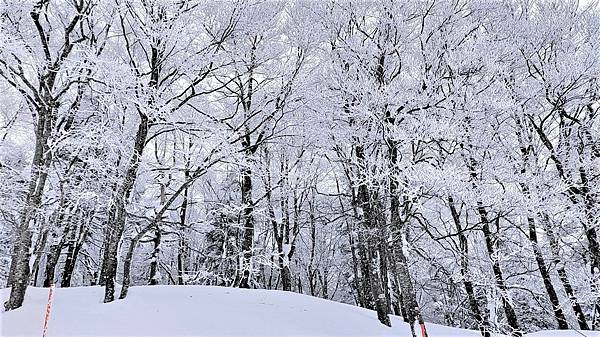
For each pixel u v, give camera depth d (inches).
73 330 243.6
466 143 343.0
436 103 340.2
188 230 604.7
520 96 428.1
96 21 351.6
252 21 379.6
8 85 431.5
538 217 373.7
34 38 322.3
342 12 409.7
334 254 979.9
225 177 703.1
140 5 319.0
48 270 545.0
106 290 305.3
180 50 336.8
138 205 497.7
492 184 334.3
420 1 388.2
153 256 601.3
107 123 328.5
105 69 264.7
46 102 315.6
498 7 424.8
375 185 318.7
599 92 451.8
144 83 278.4
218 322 283.6
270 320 304.8
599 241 493.7
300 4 434.9
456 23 400.5
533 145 461.7
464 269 366.9
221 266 689.6
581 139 494.6
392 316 427.5
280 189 579.2
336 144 406.9
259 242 777.6
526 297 575.2
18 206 364.2
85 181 384.5
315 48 435.2
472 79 370.0
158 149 554.6
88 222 493.0
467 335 368.5
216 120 394.0
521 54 441.1
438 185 289.4
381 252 406.0
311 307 364.8
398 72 375.6
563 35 458.3
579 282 459.8
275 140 500.7
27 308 279.7
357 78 369.4
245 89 489.1
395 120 342.0
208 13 354.0
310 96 397.1
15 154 479.8
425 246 425.4
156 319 273.9
